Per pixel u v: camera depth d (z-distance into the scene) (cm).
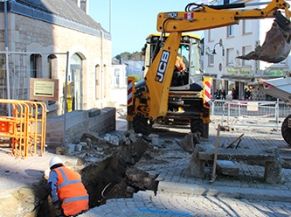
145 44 1662
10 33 1327
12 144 1013
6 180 785
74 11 2208
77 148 1094
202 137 1527
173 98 1551
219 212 707
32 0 1563
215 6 1271
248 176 911
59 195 724
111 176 1050
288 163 1066
